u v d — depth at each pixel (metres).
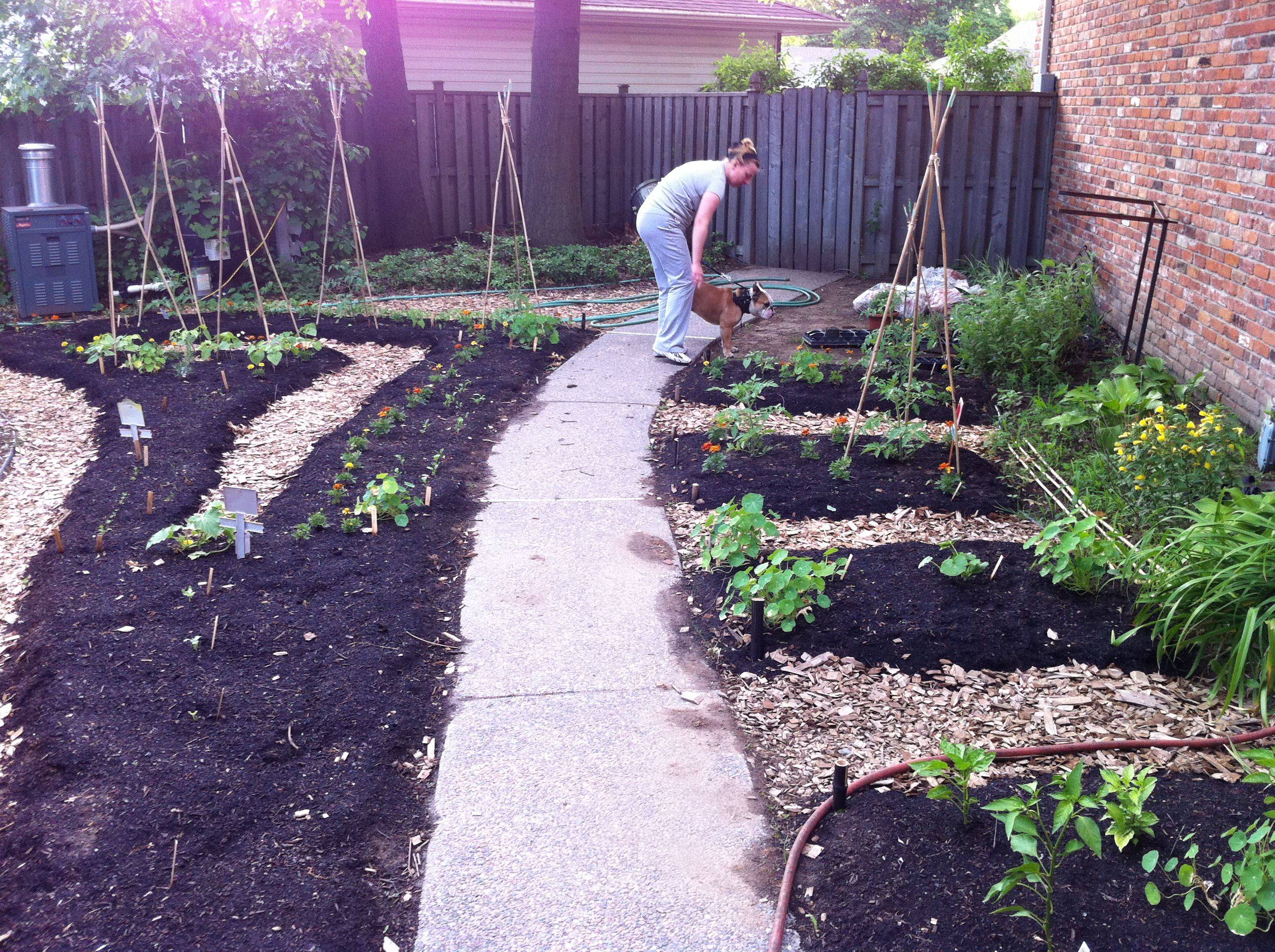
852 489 5.29
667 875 2.76
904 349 7.77
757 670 3.75
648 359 8.17
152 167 10.28
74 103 9.46
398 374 7.70
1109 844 2.78
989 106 10.92
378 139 12.68
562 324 9.20
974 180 11.21
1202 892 2.59
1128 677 3.69
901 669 3.75
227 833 2.88
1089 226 9.34
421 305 10.08
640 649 3.92
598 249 12.31
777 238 12.29
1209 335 6.63
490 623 4.10
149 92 7.95
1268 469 5.50
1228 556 3.64
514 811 3.02
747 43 18.67
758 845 2.88
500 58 16.45
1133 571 4.02
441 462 5.75
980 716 3.47
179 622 3.96
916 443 5.80
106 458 5.68
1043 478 5.32
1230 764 3.18
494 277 11.15
